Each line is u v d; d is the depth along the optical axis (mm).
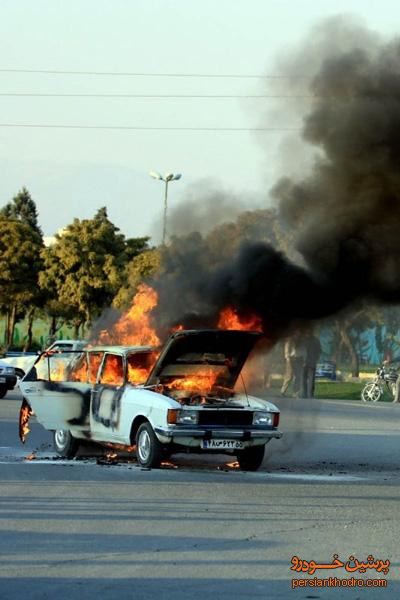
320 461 32594
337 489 25766
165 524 20078
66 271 111438
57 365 33625
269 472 29469
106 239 110312
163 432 28328
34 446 34625
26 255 115562
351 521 21078
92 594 14664
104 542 18250
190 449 28875
